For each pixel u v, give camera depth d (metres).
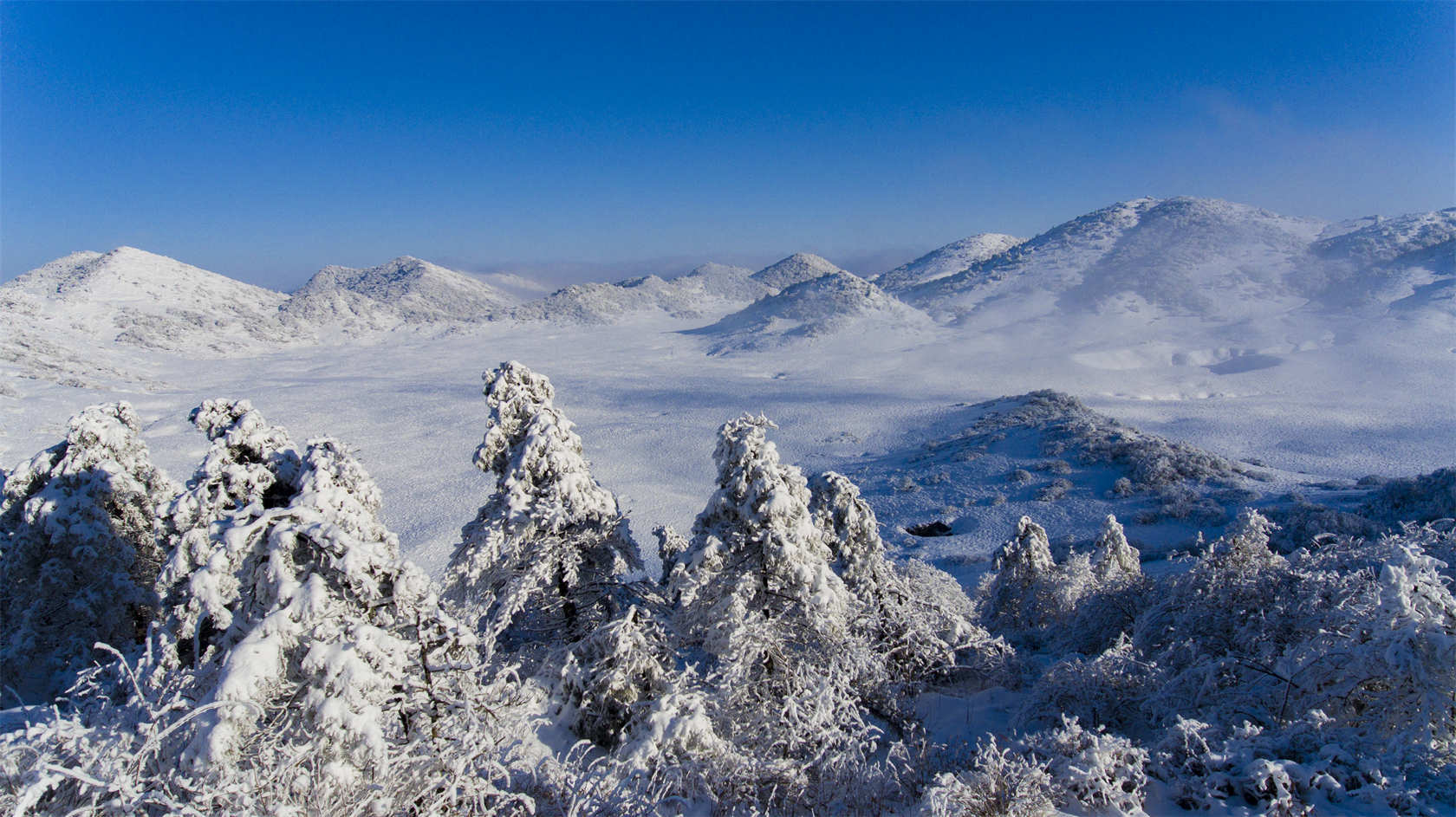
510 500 14.84
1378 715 9.37
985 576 29.98
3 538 17.38
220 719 6.25
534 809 6.96
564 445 15.34
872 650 14.66
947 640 16.64
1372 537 35.19
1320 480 58.66
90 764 6.01
